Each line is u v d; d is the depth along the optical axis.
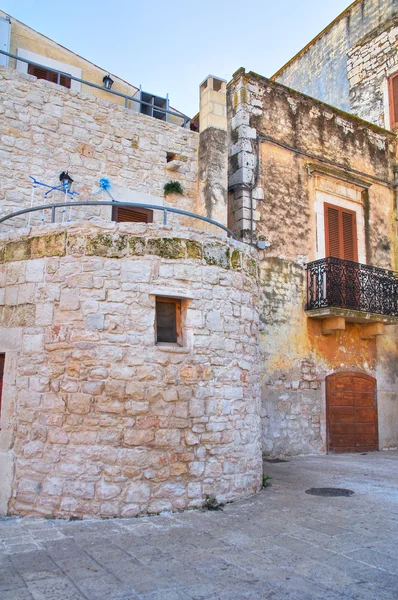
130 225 6.20
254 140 11.93
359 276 12.33
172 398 5.98
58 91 9.44
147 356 5.93
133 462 5.66
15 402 5.99
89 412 5.70
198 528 5.23
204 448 6.14
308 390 11.79
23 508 5.67
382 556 4.53
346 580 3.96
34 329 6.06
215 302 6.54
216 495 6.15
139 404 5.79
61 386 5.80
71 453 5.62
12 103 8.91
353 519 5.80
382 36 16.20
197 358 6.24
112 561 4.27
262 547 4.71
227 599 3.58
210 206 10.43
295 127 12.81
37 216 8.84
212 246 6.66
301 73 19.66
